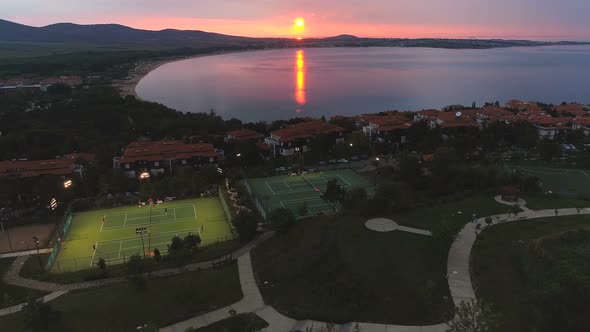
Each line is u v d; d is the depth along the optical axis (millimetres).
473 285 53469
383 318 49000
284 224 74875
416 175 97312
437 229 62656
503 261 58312
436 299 51000
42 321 50312
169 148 128500
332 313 50406
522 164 124312
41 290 61531
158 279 61750
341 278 56156
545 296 48312
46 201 95938
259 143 147250
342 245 63594
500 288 52469
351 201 81375
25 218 92688
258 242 76000
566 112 184375
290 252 66688
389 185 82562
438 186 90875
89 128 170250
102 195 106000
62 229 86000
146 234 85688
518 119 164250
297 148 141875
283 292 56594
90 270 68938
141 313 53062
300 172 121562
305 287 56531
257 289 58406
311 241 67500
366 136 147875
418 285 53438
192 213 96438
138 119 186250
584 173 114188
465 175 91500
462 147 130500
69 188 100938
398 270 56500
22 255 75250
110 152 136125
